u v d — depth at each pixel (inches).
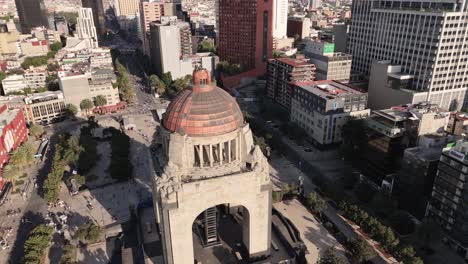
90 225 5492.1
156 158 3784.5
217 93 3393.2
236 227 4067.4
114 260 5068.9
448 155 5191.9
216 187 3213.6
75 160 7726.4
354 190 6614.2
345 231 5664.4
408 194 6038.4
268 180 3420.3
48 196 6451.8
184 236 3275.1
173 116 3319.4
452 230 5315.0
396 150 6427.2
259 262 3607.3
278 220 4387.3
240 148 3408.0
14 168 7150.6
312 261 4972.9
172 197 3100.4
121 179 7362.2
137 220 5191.9
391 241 5039.4
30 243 5088.6
